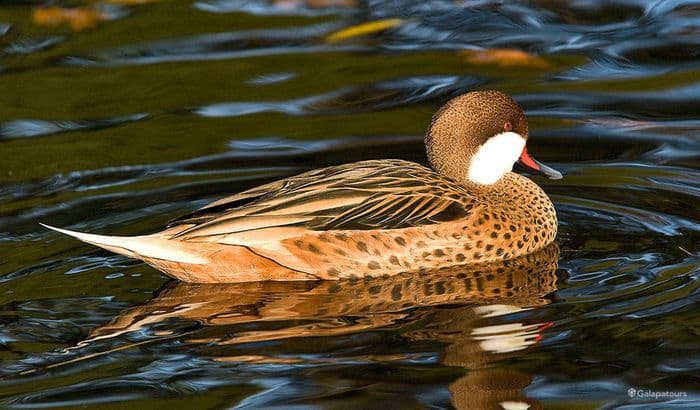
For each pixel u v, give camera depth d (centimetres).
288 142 1505
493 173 1261
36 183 1407
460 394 934
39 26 1864
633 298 1077
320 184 1198
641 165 1405
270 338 1035
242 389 950
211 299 1124
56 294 1127
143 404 933
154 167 1440
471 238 1188
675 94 1585
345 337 1034
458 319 1063
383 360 990
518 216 1220
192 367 985
